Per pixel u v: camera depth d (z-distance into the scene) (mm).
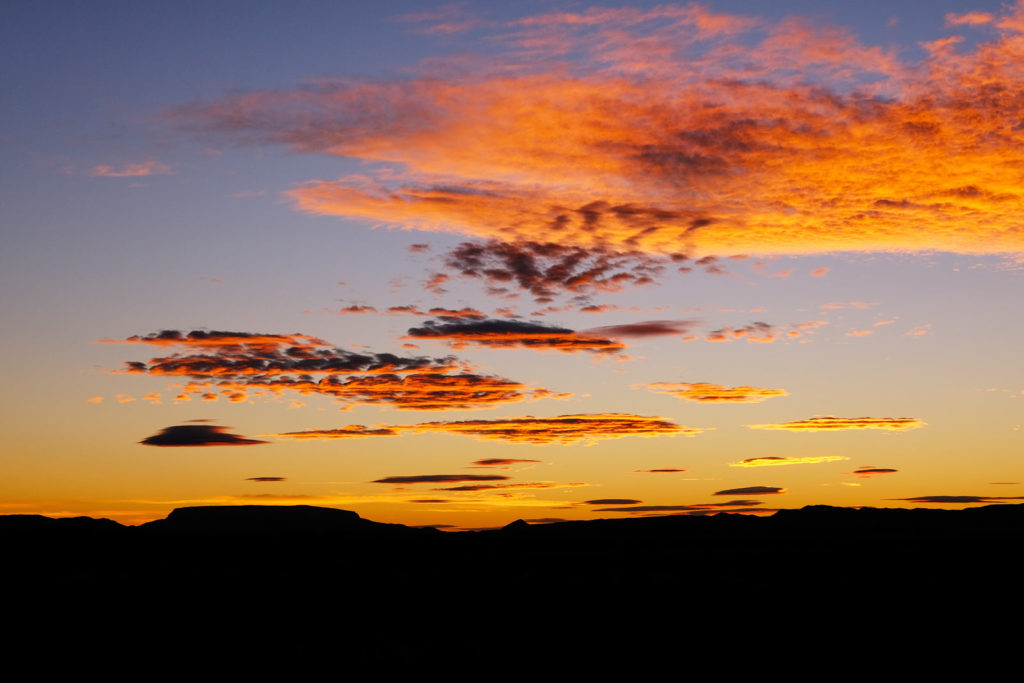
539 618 60812
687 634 57531
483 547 79500
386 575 68938
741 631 58094
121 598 57000
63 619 52812
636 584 67938
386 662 51469
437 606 62750
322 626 56250
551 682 49656
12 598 54844
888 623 58375
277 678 48156
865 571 68875
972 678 49438
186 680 47125
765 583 67500
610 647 55562
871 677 50250
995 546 72438
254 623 55438
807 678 49875
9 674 45688
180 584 61344
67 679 45781
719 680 49906
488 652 54156
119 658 48812
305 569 68312
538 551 78125
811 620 59438
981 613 59375
